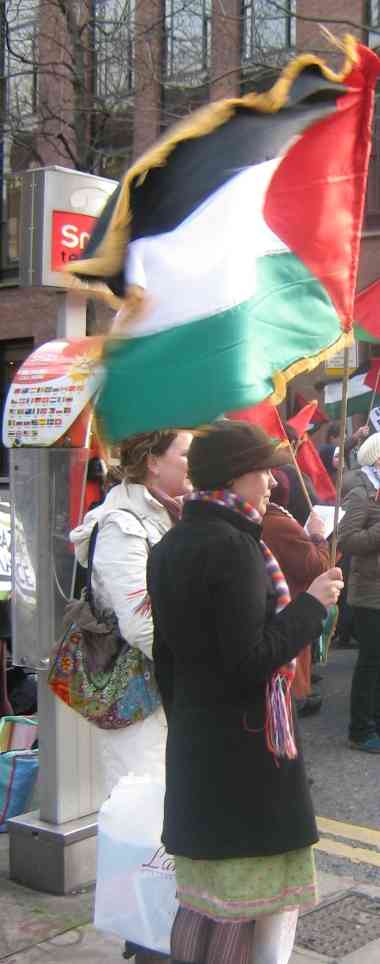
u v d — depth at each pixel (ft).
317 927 12.14
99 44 39.27
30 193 12.77
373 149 45.68
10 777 14.44
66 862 12.69
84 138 38.19
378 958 11.37
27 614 13.07
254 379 10.37
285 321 10.64
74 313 13.23
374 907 12.75
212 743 8.42
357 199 11.02
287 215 10.61
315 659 16.57
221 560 8.24
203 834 8.36
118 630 11.13
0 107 42.29
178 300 10.02
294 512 22.03
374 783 18.51
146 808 9.98
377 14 43.50
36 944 11.60
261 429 8.79
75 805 13.07
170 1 40.52
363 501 19.53
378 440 20.02
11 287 60.34
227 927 8.60
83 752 13.14
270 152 10.46
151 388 10.02
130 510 11.16
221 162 10.22
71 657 11.29
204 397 10.16
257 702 8.48
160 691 9.33
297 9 42.98
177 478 11.34
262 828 8.36
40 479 12.85
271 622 8.46
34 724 15.80
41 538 12.85
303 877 8.66
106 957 11.33
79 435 12.73
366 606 19.77
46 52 42.29
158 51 40.47
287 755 8.38
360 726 20.26
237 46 39.58
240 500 8.61
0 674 18.04
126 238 9.52
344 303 10.98
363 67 10.83
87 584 11.50
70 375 11.56
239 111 10.33
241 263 10.28
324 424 34.58
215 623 8.29
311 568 14.92
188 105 40.63
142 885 9.78
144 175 9.73
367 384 31.63
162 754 11.24
